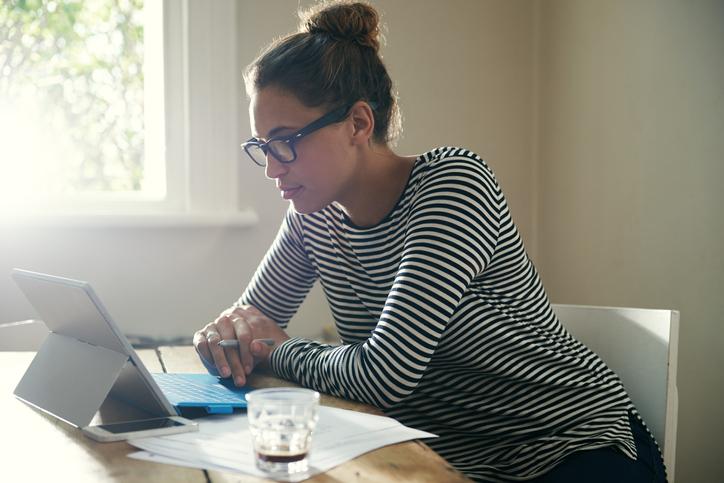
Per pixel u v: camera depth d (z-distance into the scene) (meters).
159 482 0.72
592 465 1.12
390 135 1.31
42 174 2.51
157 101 2.55
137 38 2.58
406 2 2.68
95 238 2.38
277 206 2.54
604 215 2.39
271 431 0.75
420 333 1.08
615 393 1.24
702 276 1.97
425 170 1.24
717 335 1.92
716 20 1.92
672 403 1.27
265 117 1.20
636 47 2.23
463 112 2.73
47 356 1.09
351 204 1.29
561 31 2.63
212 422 0.94
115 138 2.57
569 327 1.44
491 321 1.20
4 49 2.47
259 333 1.31
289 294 1.54
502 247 1.22
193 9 2.44
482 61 2.75
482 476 1.19
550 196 2.70
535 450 1.17
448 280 1.11
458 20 2.72
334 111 1.20
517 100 2.78
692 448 2.00
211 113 2.46
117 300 2.41
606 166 2.38
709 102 1.95
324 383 1.13
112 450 0.83
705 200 1.96
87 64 2.55
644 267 2.20
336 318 1.45
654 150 2.16
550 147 2.70
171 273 2.45
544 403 1.21
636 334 1.33
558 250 2.65
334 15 1.24
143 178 2.60
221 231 2.49
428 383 1.27
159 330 2.44
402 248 1.27
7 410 1.02
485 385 1.24
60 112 2.53
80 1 2.54
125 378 0.97
